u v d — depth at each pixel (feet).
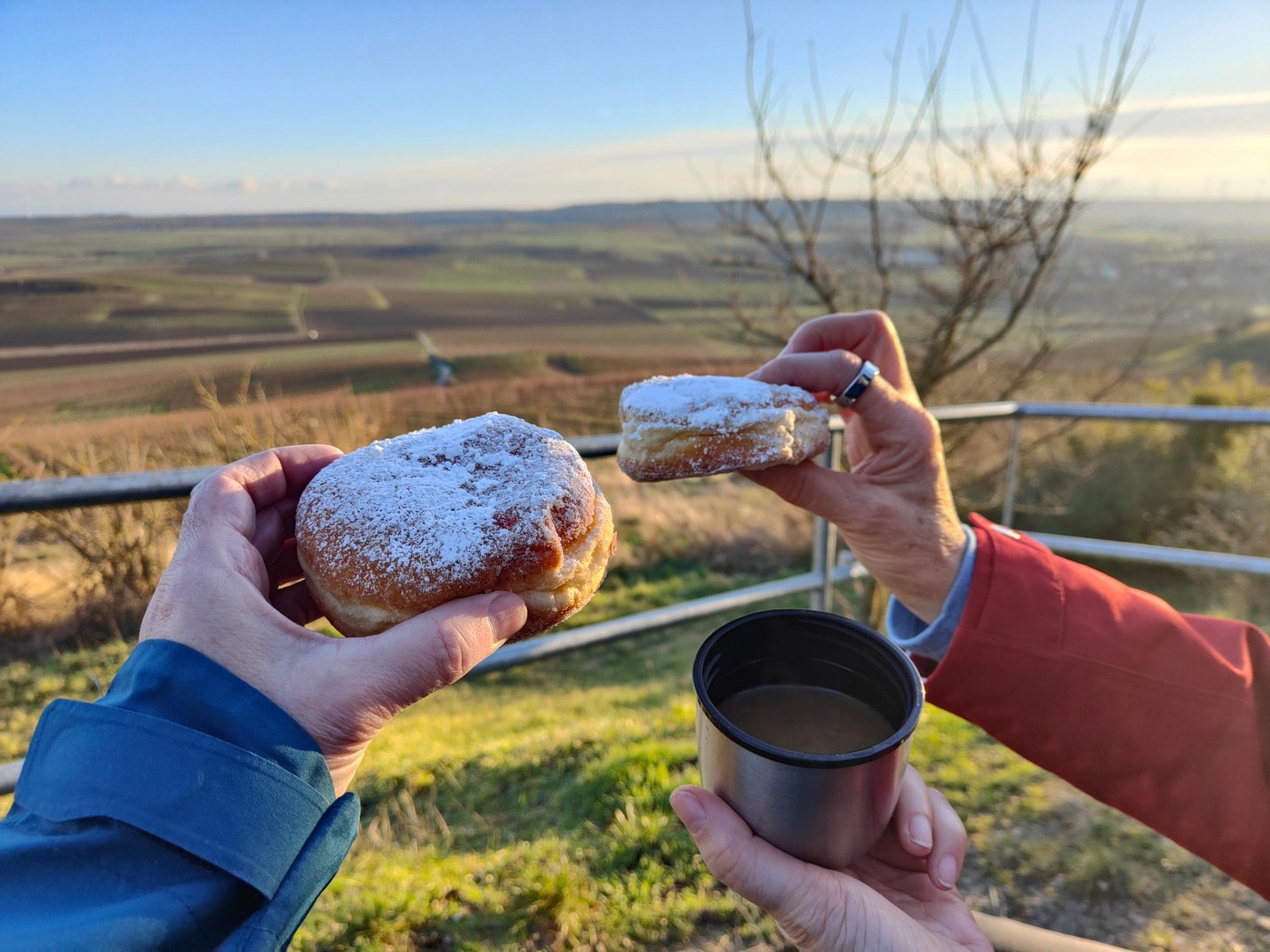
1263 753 0.90
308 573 0.87
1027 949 1.22
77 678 3.58
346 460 0.93
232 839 0.60
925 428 1.08
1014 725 0.97
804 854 0.75
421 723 3.35
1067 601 0.96
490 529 0.83
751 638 0.83
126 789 0.60
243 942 0.59
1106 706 0.93
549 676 5.09
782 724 0.79
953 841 0.86
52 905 0.56
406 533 0.83
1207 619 1.02
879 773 0.71
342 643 0.70
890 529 1.07
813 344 1.29
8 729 3.08
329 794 0.66
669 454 1.08
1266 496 6.04
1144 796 0.93
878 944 0.72
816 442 1.11
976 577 0.99
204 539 0.76
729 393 1.09
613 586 6.81
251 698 0.65
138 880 0.59
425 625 0.72
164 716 0.64
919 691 0.74
